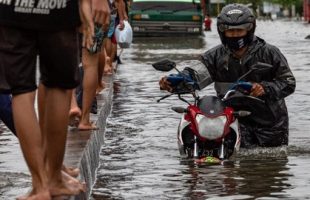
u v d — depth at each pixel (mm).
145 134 15453
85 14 9406
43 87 9094
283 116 14078
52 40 8781
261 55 14008
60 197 9211
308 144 14320
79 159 11016
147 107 18922
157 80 24625
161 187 10977
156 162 12773
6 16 8578
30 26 8641
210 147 13016
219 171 11992
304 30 69625
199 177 11578
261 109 13914
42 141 9188
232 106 13961
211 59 14172
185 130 13250
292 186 10969
